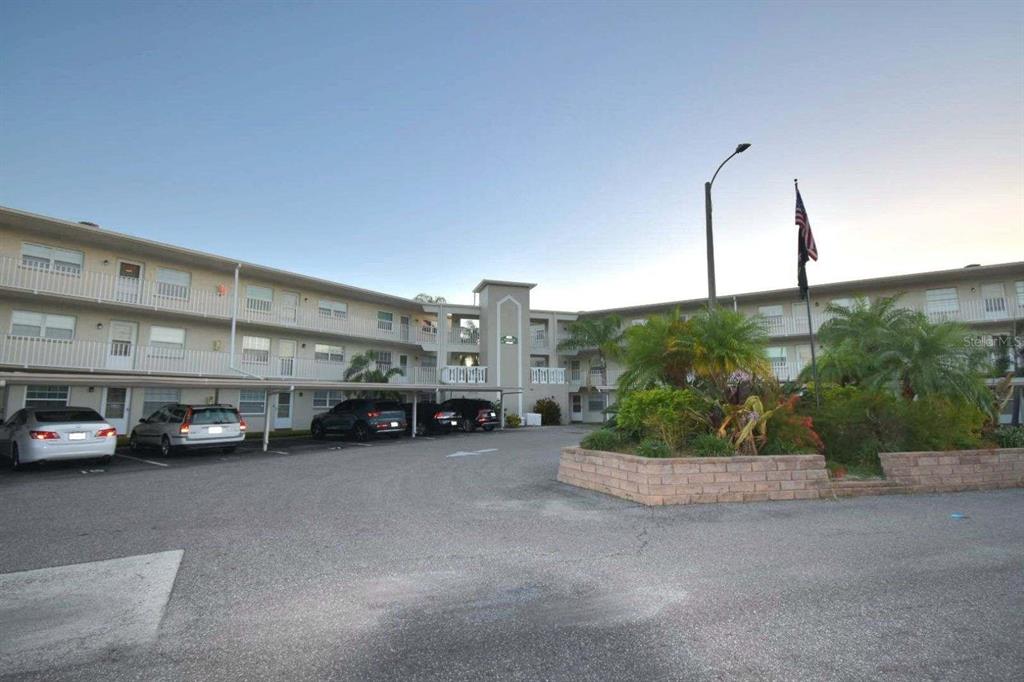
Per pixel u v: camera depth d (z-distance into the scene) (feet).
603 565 16.90
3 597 14.43
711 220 42.24
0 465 45.24
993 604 13.41
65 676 10.21
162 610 13.47
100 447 43.42
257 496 29.63
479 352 116.78
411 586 15.11
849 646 11.18
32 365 61.36
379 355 106.32
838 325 52.29
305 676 10.14
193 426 50.80
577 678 9.99
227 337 82.12
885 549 18.38
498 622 12.60
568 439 71.46
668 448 29.37
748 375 33.24
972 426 34.45
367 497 29.14
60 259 67.21
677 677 9.97
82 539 20.44
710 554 17.98
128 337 72.49
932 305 95.14
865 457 31.81
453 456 50.44
